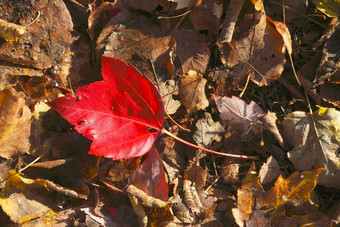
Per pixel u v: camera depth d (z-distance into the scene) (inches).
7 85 17.3
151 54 17.6
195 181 17.6
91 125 16.4
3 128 16.9
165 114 17.7
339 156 17.5
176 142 17.7
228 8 17.7
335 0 17.7
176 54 17.8
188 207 17.4
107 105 16.6
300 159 17.7
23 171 17.2
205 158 17.9
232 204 17.6
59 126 17.5
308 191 17.3
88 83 17.8
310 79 18.0
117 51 17.5
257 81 17.9
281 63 17.8
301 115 17.8
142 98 16.7
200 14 17.8
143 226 16.9
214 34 18.1
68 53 17.6
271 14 18.1
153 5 17.7
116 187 17.3
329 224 17.1
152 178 17.2
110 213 17.3
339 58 17.8
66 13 17.5
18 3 17.4
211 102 17.9
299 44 18.3
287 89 18.3
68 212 17.2
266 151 17.9
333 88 18.0
